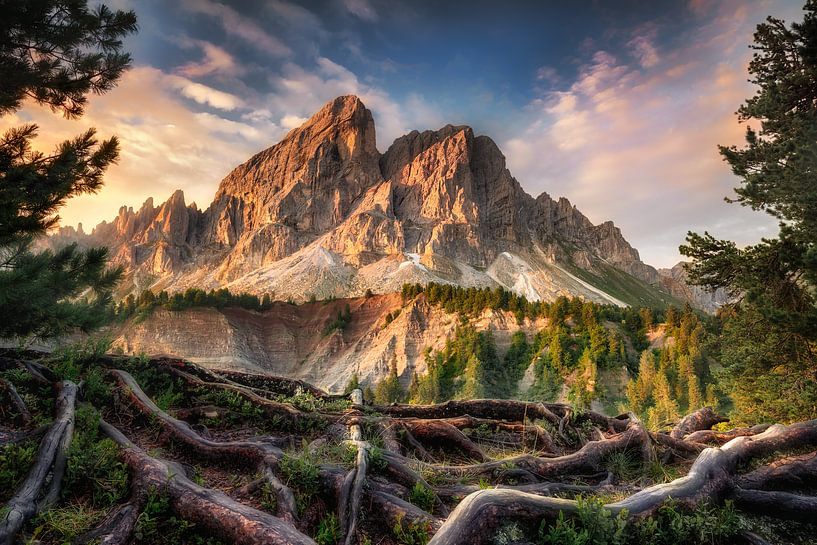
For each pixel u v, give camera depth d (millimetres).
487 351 148500
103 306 13102
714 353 16891
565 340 135875
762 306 13445
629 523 5086
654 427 14273
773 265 14023
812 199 12195
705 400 92938
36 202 10523
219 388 10305
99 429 7070
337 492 5488
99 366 10398
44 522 4922
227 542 4598
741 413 15352
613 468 7762
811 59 13523
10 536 4516
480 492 4910
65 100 11531
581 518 4852
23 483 5344
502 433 9398
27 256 11352
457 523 4543
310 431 8594
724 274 15102
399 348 170500
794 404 13391
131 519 4930
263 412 9250
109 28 10938
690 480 5973
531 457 7434
